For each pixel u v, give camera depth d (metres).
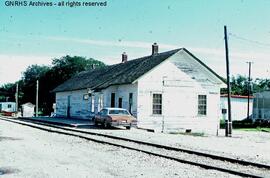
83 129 28.09
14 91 129.62
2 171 10.32
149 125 32.53
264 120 54.78
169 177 10.15
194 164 12.46
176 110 33.66
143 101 32.38
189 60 34.38
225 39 28.62
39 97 98.25
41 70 119.88
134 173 10.52
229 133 28.08
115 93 36.50
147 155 14.38
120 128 30.61
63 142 18.28
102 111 31.20
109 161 12.62
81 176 9.82
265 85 119.06
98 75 45.44
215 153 16.03
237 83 129.38
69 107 49.31
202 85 34.88
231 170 11.15
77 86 46.19
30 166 11.15
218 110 35.38
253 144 21.20
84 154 14.18
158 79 33.06
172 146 18.19
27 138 19.86
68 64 95.88
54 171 10.41
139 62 38.41
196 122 34.38
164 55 34.78
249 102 66.88
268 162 13.79
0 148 15.20
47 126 31.89
